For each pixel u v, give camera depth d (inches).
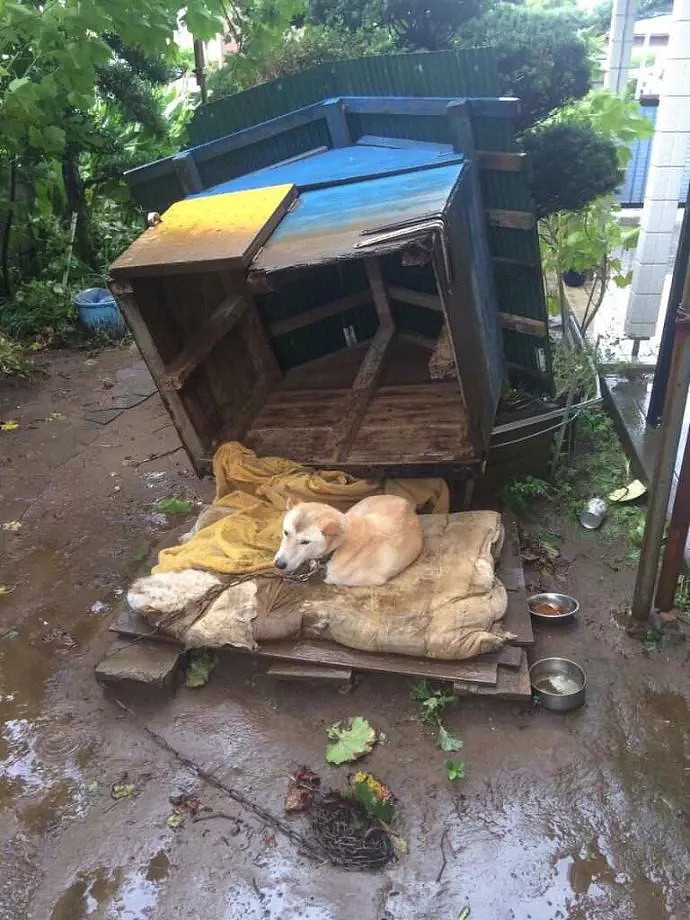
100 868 71.5
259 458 109.7
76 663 97.1
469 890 66.8
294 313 135.4
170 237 95.0
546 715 82.6
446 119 103.7
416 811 73.9
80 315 209.5
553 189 124.9
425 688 84.8
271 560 93.7
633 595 97.0
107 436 158.1
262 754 81.5
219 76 177.0
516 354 129.5
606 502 116.4
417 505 104.0
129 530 124.7
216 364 115.5
